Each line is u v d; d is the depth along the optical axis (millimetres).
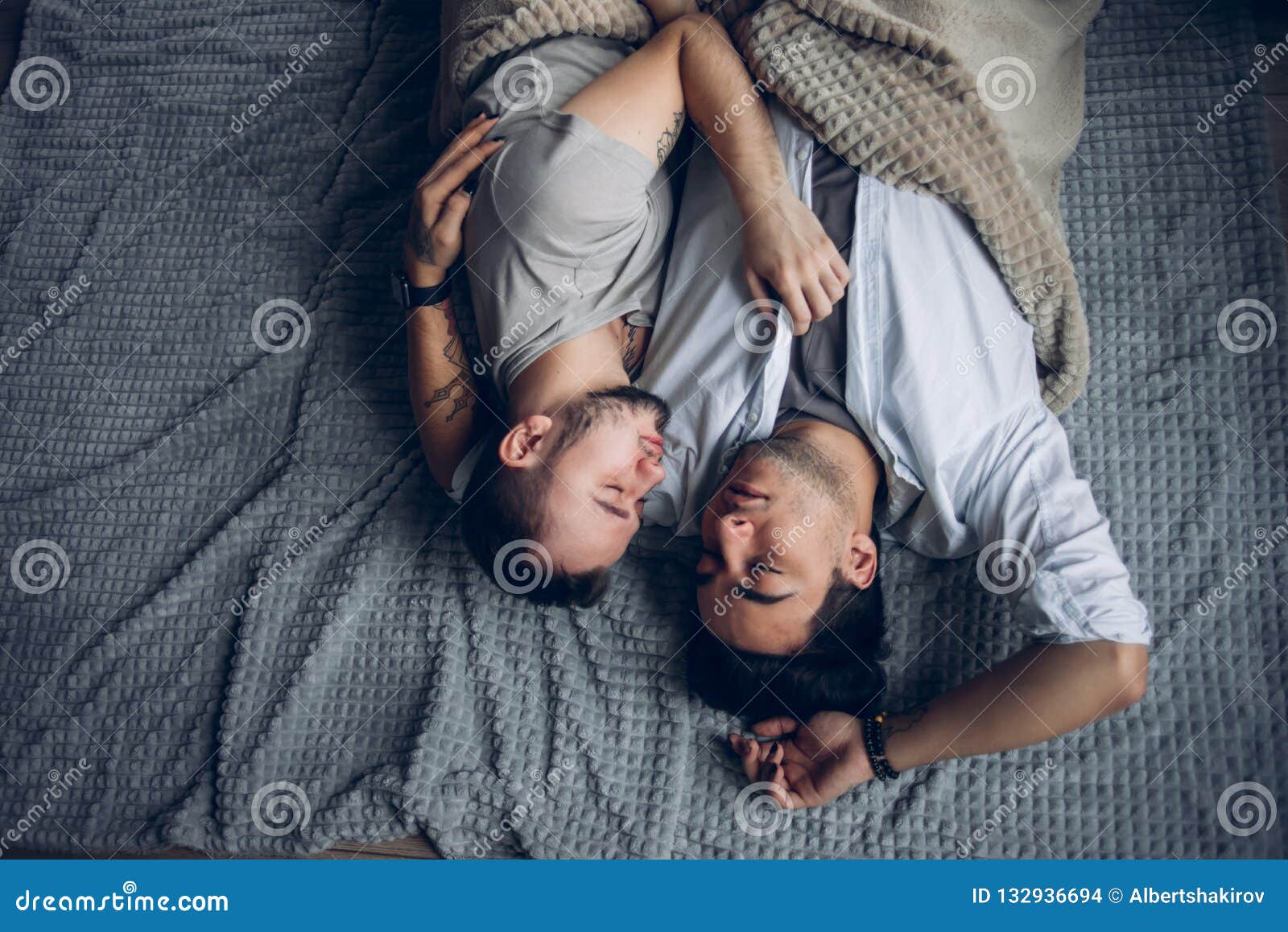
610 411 1271
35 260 1710
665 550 1491
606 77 1309
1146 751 1366
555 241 1269
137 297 1666
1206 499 1436
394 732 1462
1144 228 1541
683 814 1417
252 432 1592
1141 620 1258
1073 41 1428
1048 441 1314
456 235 1325
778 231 1277
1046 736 1268
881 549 1462
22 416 1637
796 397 1333
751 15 1321
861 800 1395
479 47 1348
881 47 1307
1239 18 1575
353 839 1437
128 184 1722
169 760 1477
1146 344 1505
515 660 1478
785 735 1387
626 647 1470
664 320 1349
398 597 1500
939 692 1419
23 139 1778
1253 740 1354
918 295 1283
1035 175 1408
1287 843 1322
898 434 1306
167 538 1566
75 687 1507
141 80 1781
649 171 1295
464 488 1427
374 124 1694
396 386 1576
